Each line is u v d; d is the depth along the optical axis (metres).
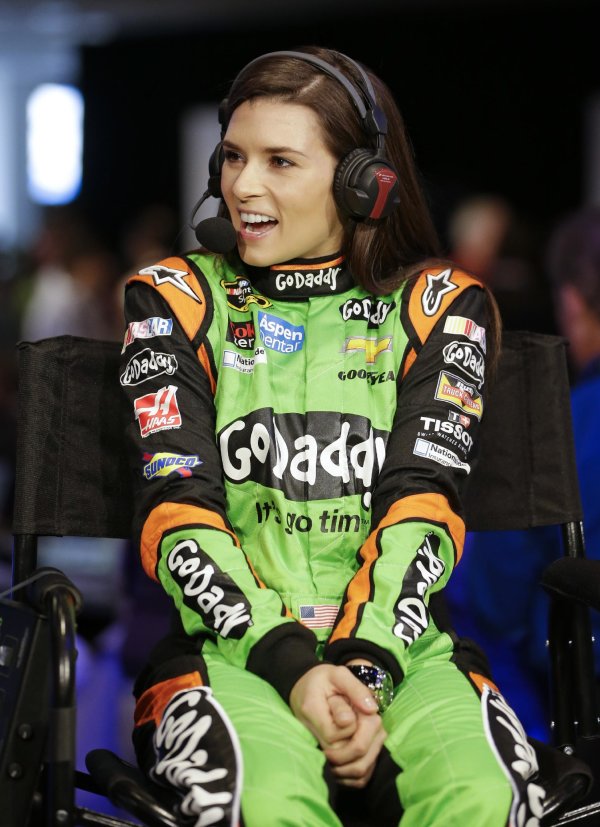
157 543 2.81
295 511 2.95
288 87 3.03
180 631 2.96
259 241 3.07
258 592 2.71
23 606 2.63
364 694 2.50
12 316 12.76
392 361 3.10
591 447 4.11
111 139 15.28
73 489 3.24
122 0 13.30
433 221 3.60
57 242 12.76
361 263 3.14
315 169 3.04
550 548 4.08
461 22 13.48
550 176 13.67
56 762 2.37
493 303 3.34
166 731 2.56
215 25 14.38
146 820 2.39
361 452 3.01
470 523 3.47
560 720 3.25
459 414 3.05
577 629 3.23
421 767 2.51
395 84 13.79
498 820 2.38
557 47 13.37
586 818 2.69
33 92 18.42
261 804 2.31
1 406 10.91
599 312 4.57
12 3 13.45
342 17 13.80
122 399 3.32
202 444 2.94
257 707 2.54
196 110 14.96
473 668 2.91
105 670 6.52
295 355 3.09
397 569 2.76
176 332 3.04
